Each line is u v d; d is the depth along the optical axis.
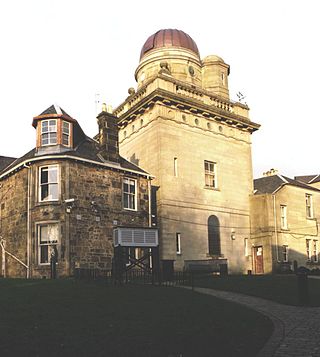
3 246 27.66
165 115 32.47
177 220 31.36
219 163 35.19
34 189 25.88
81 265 24.95
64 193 25.36
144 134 33.50
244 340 9.84
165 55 37.84
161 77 32.88
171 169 31.94
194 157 33.56
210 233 33.53
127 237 19.84
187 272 22.39
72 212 25.23
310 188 41.12
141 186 29.62
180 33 39.38
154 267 20.50
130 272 23.52
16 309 12.23
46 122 27.05
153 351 8.83
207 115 34.81
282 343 9.61
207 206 33.47
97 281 19.34
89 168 26.72
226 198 35.06
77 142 28.47
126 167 28.86
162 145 31.77
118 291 16.33
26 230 25.80
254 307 14.95
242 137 37.38
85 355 8.50
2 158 33.88
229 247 34.41
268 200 36.12
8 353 8.42
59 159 25.73
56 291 15.69
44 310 12.23
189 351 8.90
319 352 8.84
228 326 11.18
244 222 36.09
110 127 28.73
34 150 28.38
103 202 26.94
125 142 35.97
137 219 28.70
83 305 13.23
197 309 13.34
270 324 11.74
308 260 39.06
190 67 38.00
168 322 11.38
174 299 15.09
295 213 38.72
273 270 34.91
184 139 33.22
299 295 15.66
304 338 10.09
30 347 8.81
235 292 18.62
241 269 34.78
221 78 39.34
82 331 10.18
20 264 25.91
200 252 32.19
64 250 24.55
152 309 13.09
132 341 9.48
